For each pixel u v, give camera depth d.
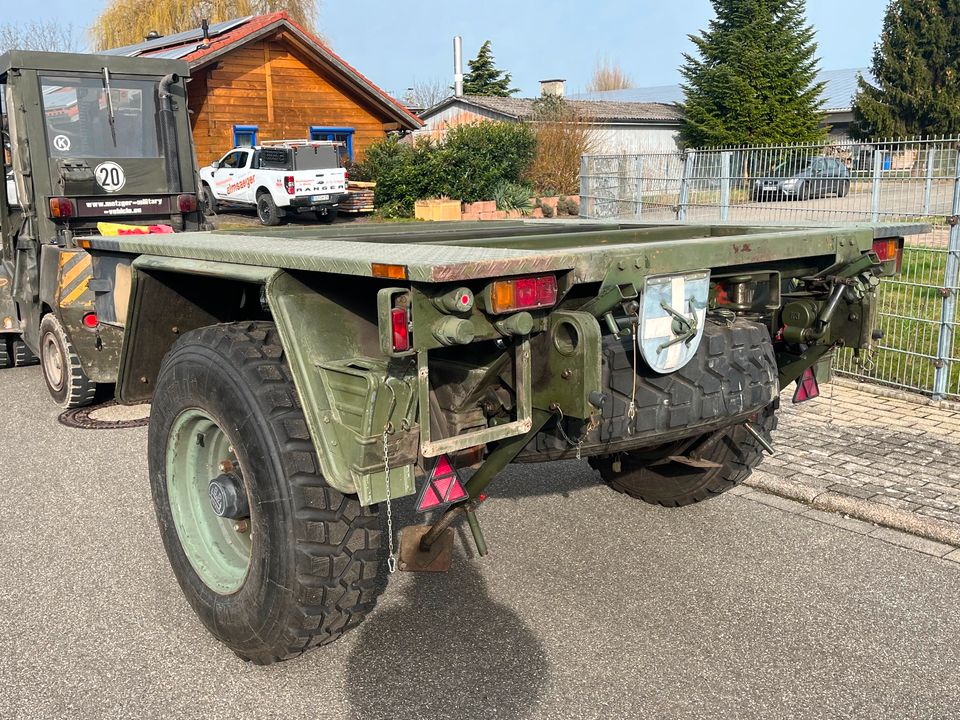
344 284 2.89
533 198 24.20
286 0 39.41
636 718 2.93
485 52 52.72
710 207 9.58
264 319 4.00
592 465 4.91
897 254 3.81
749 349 3.33
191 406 3.16
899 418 6.33
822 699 3.03
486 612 3.67
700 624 3.55
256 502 2.90
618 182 11.09
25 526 4.68
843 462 5.36
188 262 3.24
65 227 7.39
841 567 4.07
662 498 4.71
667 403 3.13
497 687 3.12
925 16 38.88
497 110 37.47
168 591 3.93
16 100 7.23
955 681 3.14
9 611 3.74
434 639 3.46
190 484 3.44
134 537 4.53
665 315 2.91
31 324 7.50
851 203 7.82
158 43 26.62
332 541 2.85
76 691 3.13
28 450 6.05
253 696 3.09
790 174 8.53
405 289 2.44
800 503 4.87
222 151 24.19
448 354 2.93
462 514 3.34
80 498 5.10
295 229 4.91
